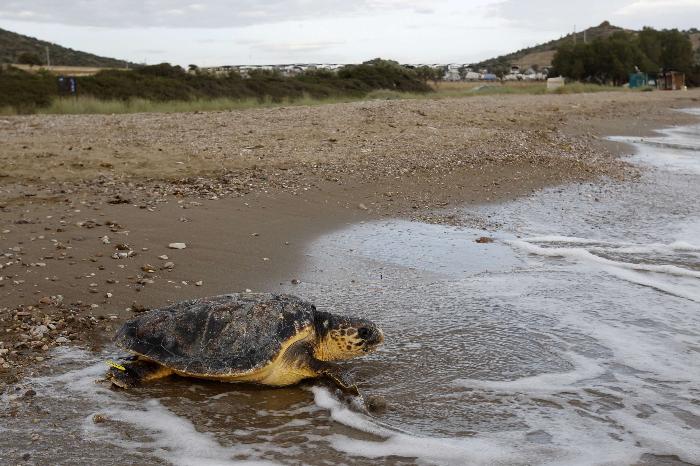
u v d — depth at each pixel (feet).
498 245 12.82
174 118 28.86
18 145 20.45
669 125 38.42
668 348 7.74
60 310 8.48
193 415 6.19
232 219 13.43
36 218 12.39
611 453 5.49
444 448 5.55
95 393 6.55
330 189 16.75
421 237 13.25
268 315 6.92
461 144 23.88
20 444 5.50
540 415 6.19
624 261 11.70
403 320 8.77
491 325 8.56
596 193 18.11
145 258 10.64
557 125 32.68
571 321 8.66
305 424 6.06
